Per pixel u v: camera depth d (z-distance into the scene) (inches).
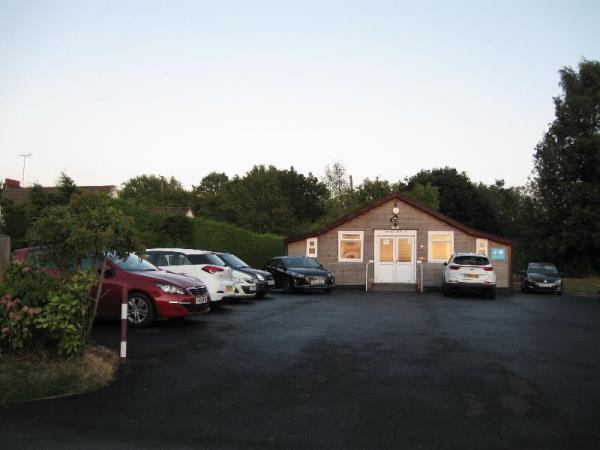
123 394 282.8
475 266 888.9
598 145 1700.3
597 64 1850.4
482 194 2425.0
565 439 228.7
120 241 350.6
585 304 860.6
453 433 233.3
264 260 1330.0
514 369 354.9
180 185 3565.5
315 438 224.7
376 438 225.9
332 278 974.4
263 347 410.9
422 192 1925.4
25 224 890.1
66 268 353.4
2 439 217.8
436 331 506.3
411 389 300.7
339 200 1798.7
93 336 442.6
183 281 501.0
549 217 1817.2
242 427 236.5
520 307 765.9
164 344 414.9
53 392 280.1
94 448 209.8
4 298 306.5
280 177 2893.7
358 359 374.6
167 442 217.6
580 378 334.3
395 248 1125.1
